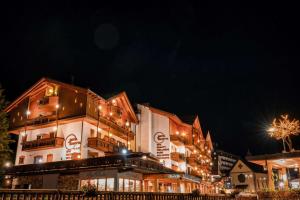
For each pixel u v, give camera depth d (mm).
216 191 56281
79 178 24188
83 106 30391
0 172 19859
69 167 24703
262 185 63281
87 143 30391
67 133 31062
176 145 45750
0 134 18594
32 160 32250
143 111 42438
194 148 49281
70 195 11031
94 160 23469
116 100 37188
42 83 33875
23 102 35594
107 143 31875
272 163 24328
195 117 50531
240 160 64562
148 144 40281
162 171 25250
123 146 35906
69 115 30859
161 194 14344
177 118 43281
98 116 31578
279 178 28297
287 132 22328
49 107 33125
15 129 34500
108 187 22484
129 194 12805
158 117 42562
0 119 18875
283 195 19016
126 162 21719
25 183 27172
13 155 36000
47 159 31172
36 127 33312
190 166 47969
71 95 31750
